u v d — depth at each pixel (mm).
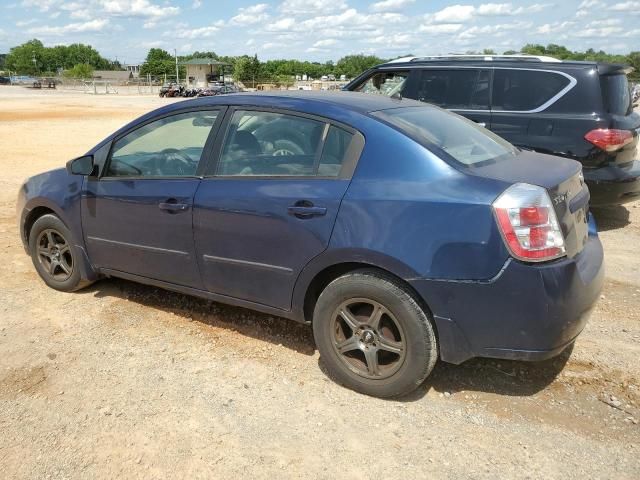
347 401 3219
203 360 3670
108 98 50625
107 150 4254
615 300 4637
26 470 2676
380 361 3229
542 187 2865
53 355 3719
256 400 3230
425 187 2963
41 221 4660
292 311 3463
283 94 3777
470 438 2895
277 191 3355
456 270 2844
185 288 3941
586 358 3668
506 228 2766
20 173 10602
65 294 4715
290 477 2631
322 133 3350
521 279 2762
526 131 6453
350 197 3096
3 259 5602
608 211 7648
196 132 3848
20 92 64125
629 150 6328
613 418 3051
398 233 2947
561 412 3107
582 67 6234
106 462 2727
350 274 3160
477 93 6797
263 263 3453
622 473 2645
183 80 97875
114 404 3184
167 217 3816
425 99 7156
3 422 3023
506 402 3199
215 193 3592
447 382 3393
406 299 2982
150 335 4004
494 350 2906
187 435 2922
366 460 2740
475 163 3152
